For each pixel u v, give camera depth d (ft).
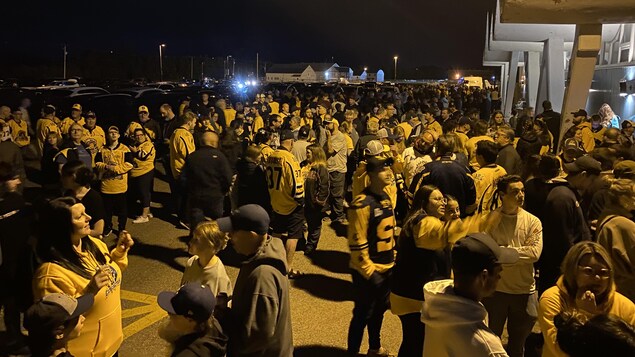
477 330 8.57
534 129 28.76
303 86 159.84
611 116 48.55
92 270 12.14
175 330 9.59
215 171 22.93
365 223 14.80
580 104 43.88
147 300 21.52
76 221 11.67
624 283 13.04
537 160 17.16
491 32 79.82
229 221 10.84
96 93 82.99
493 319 14.53
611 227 13.12
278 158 23.27
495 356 8.34
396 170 26.45
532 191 16.78
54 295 9.50
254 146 24.67
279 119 36.09
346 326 19.16
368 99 77.36
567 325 6.44
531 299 14.32
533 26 58.44
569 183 17.15
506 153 23.71
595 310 9.95
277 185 23.15
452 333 8.69
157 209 35.50
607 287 10.07
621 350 5.82
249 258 10.90
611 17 40.93
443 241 13.00
